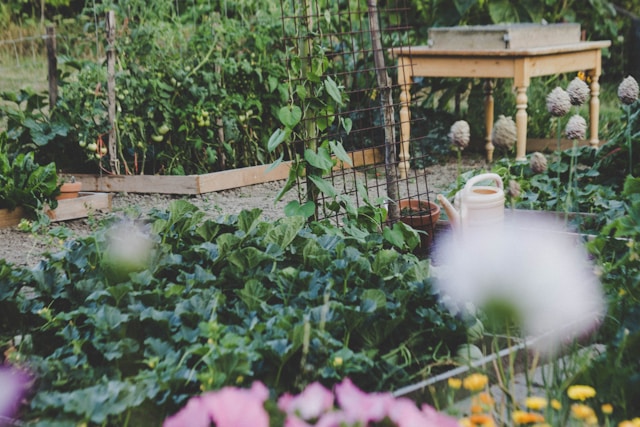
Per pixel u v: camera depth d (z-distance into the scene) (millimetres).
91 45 7402
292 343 2541
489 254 2641
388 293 3111
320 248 3400
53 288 3211
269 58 7391
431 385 2598
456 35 6895
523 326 2863
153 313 2805
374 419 1979
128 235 3330
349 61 7945
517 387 2730
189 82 6949
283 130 4012
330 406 2025
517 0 8766
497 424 2430
